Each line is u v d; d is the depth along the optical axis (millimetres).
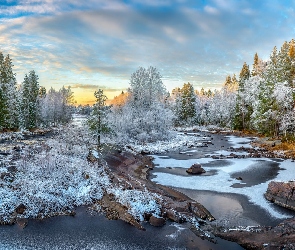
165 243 12672
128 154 31125
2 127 52094
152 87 53000
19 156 25453
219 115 84625
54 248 12164
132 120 47281
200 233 13594
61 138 39781
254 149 38781
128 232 13750
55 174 20203
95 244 12586
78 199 17438
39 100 74250
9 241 12711
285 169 26422
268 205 17344
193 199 18391
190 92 85562
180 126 84125
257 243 12203
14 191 17344
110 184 19734
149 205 15961
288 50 59500
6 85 55094
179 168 27562
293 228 13164
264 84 55438
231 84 105312
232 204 17516
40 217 15219
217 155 34500
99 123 36406
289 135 42969
